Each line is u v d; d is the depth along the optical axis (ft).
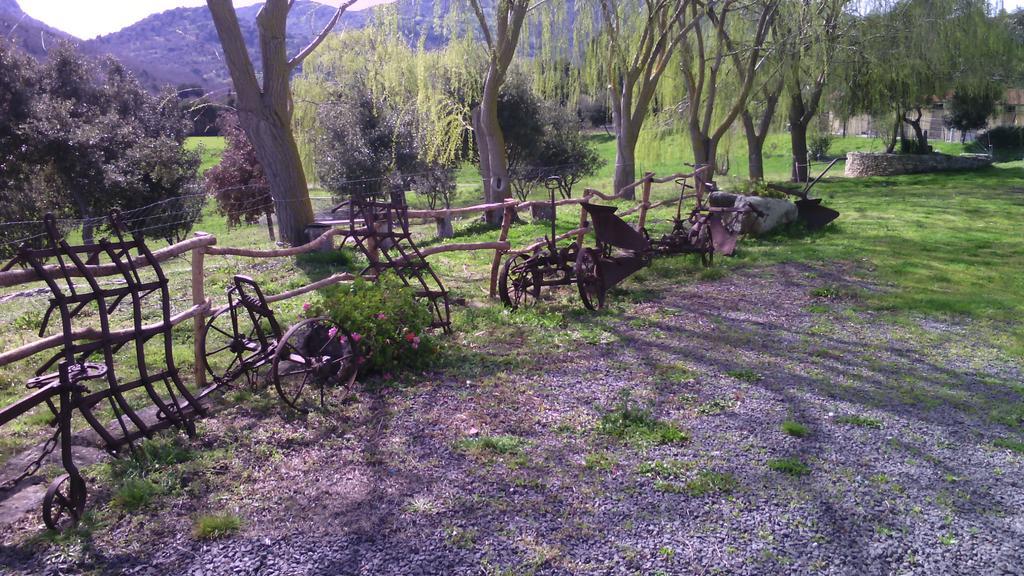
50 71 68.74
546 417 15.79
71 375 11.87
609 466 13.51
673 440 14.70
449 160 66.28
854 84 90.53
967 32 82.23
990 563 10.84
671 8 67.77
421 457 13.78
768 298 28.09
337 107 68.03
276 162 36.52
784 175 105.29
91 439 14.28
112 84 75.00
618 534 11.33
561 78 69.97
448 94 66.03
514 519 11.68
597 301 26.61
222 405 15.90
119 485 12.36
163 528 11.21
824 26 70.59
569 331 22.71
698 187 44.24
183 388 14.16
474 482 12.84
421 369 18.54
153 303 25.05
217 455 13.53
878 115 97.09
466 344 21.04
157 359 19.31
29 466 12.62
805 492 12.76
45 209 57.67
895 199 66.44
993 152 130.72
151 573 10.16
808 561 10.78
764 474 13.38
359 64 67.51
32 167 59.16
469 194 90.12
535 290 25.80
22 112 59.47
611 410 16.25
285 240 37.14
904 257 36.52
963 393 17.99
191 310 16.06
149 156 61.31
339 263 32.19
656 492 12.64
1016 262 35.50
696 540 11.21
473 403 16.48
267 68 35.47
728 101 81.51
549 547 10.90
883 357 20.81
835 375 19.15
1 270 11.54
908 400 17.38
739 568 10.57
